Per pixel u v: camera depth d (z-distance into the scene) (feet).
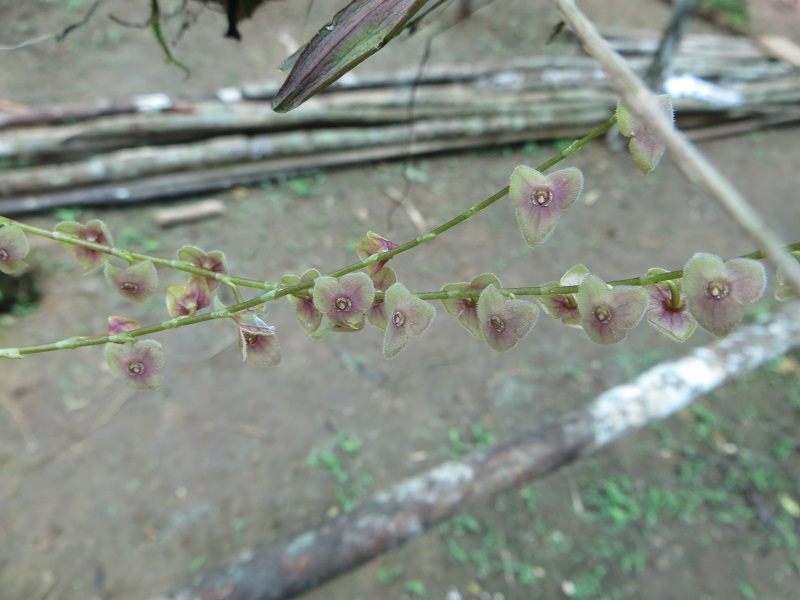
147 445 9.41
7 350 1.79
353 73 15.39
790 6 23.70
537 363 11.43
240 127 13.65
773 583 9.21
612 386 11.25
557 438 8.90
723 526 9.75
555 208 1.53
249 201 13.50
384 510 7.82
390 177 14.73
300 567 7.28
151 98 13.37
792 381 11.90
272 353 1.83
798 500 10.20
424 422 10.37
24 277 10.61
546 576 8.89
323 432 10.00
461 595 8.57
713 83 18.42
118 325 1.98
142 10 16.46
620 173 16.07
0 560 8.04
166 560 8.39
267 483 9.31
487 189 15.02
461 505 8.21
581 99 16.57
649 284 1.62
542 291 1.69
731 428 11.02
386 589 8.45
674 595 8.93
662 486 10.09
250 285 1.98
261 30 16.71
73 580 8.04
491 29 19.15
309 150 14.12
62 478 8.88
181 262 2.01
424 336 11.59
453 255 13.20
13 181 11.68
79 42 15.33
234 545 8.66
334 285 1.70
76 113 12.60
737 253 14.51
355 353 11.08
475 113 15.61
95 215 12.37
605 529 9.46
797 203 16.47
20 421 9.31
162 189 12.89
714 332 1.32
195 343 10.75
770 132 18.80
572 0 1.17
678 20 14.74
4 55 14.52
